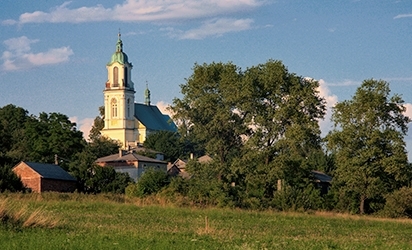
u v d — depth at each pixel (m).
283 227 47.50
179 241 30.80
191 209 62.38
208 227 38.25
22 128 158.62
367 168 82.69
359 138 84.56
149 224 43.06
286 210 74.12
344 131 84.62
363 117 84.56
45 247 26.86
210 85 94.56
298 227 48.34
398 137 83.50
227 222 49.88
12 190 81.25
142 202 68.94
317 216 64.12
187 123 94.56
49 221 34.81
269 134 89.62
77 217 46.47
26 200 61.56
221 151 94.31
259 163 89.12
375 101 83.81
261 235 38.31
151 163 134.25
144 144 182.25
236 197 75.62
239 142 94.50
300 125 86.81
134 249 27.20
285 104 89.69
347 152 84.19
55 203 59.62
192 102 94.00
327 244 33.28
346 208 84.69
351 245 33.38
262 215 60.72
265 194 86.19
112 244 28.42
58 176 94.12
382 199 85.69
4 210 33.69
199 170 90.88
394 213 77.56
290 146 86.69
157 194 76.00
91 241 29.12
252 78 90.69
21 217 33.94
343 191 84.62
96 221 43.41
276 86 90.81
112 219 46.12
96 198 69.31
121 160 131.38
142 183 82.56
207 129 93.50
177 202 70.06
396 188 85.62
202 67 94.69
